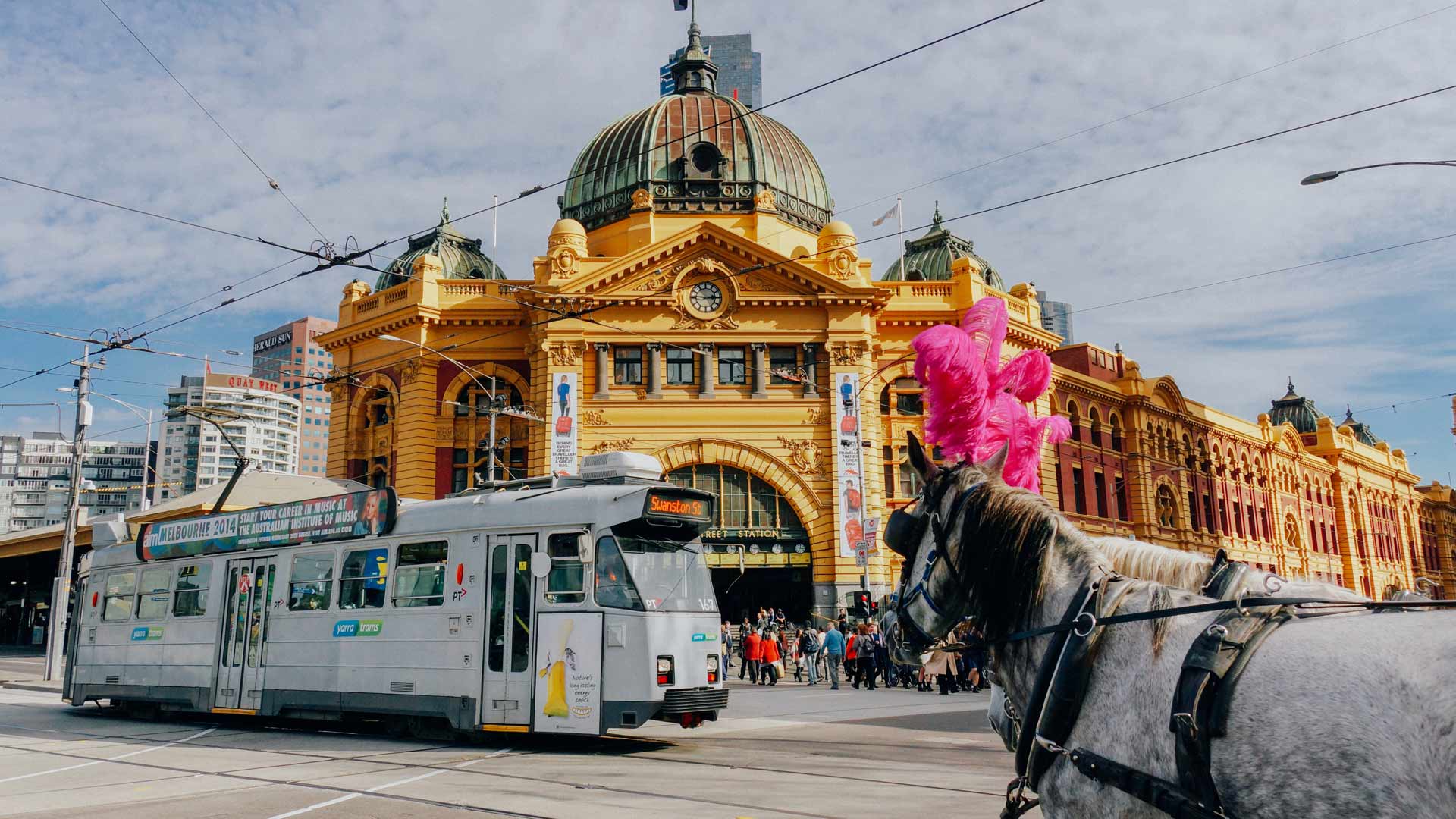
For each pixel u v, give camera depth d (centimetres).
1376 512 8906
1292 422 8819
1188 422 6141
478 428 4372
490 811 1003
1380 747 283
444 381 4378
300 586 1883
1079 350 5603
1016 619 428
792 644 3788
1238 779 311
